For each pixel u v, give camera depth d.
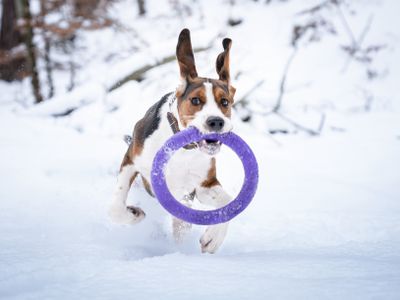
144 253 4.06
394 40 13.52
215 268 3.20
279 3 15.07
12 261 3.46
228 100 3.99
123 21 18.00
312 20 14.15
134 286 2.85
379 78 12.48
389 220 5.10
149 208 5.15
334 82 12.17
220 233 4.09
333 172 7.51
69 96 10.03
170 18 17.16
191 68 4.09
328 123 10.16
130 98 9.98
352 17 14.37
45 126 9.47
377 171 7.54
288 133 9.80
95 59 16.27
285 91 11.52
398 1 14.64
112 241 4.37
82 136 8.93
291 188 6.63
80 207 5.54
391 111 11.13
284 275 3.04
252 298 2.63
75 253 3.76
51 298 2.69
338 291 2.69
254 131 9.49
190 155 4.16
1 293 2.92
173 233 4.58
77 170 7.05
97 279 2.99
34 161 7.40
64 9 14.41
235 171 7.00
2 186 6.34
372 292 2.64
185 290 2.77
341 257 3.58
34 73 13.29
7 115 10.15
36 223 4.92
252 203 5.97
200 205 5.52
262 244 4.45
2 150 7.94
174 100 4.22
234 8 15.41
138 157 4.42
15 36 16.20
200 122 3.72
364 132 9.65
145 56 9.87
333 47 13.41
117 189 4.48
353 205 5.97
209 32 10.09
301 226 4.96
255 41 13.80
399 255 3.70
